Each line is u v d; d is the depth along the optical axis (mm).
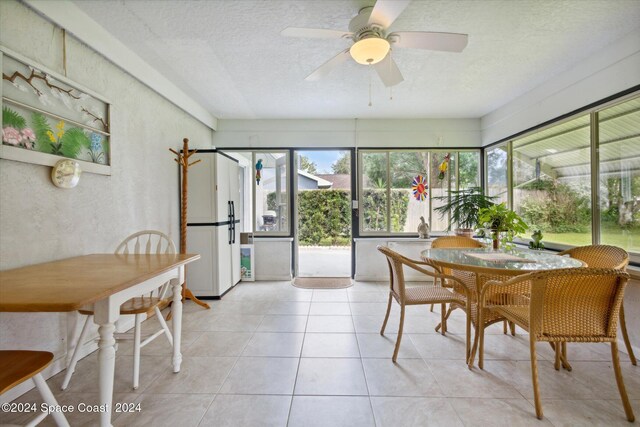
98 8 1931
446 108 3895
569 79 2750
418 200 4406
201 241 3414
